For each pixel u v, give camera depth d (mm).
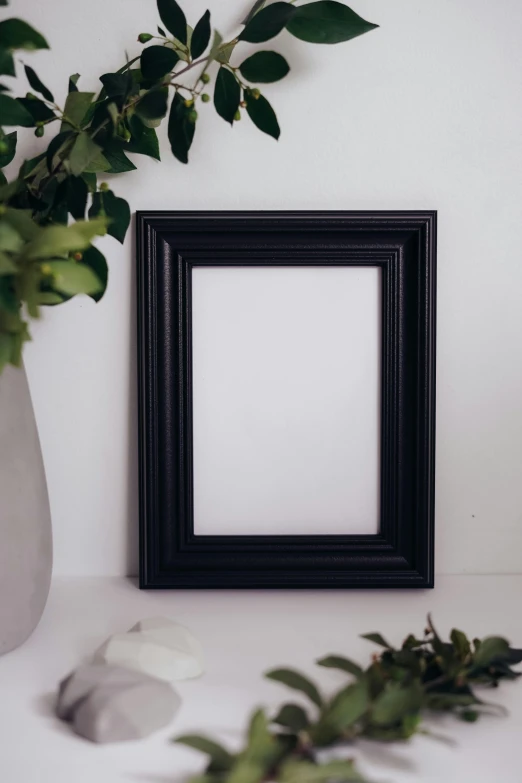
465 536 869
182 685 608
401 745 533
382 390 836
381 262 823
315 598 807
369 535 840
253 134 821
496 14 812
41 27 809
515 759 516
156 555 824
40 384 844
